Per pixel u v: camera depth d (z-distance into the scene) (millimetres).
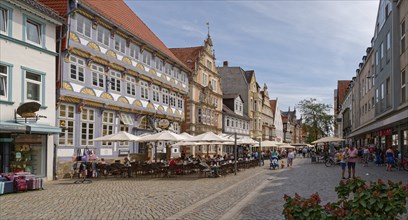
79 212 11312
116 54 29438
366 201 6062
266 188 18000
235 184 20141
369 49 43062
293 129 149750
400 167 29859
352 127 64688
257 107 81188
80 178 23578
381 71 33031
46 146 21828
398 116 24859
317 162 47656
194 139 27922
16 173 16812
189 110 48062
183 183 20750
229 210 11664
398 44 27047
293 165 42188
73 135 24703
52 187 18484
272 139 98125
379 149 38562
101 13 26828
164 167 25422
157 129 36531
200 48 53125
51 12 21984
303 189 17312
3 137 19031
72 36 24172
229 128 64625
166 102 39438
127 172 25641
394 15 27172
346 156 22359
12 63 19469
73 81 24453
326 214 5867
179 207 12289
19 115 19531
